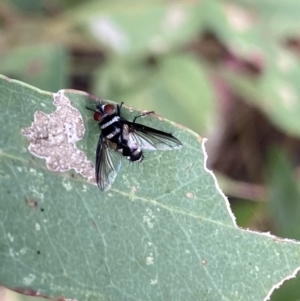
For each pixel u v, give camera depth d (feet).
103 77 0.52
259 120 0.60
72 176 0.29
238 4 0.56
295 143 0.63
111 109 0.30
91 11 0.51
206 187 0.30
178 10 0.53
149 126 0.30
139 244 0.29
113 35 0.51
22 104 0.29
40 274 0.28
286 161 0.53
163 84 0.52
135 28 0.52
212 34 0.57
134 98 0.51
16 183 0.29
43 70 0.48
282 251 0.29
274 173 0.53
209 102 0.52
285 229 0.51
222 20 0.54
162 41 0.52
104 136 0.30
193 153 0.30
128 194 0.29
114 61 0.52
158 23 0.52
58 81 0.48
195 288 0.29
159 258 0.29
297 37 0.58
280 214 0.51
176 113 0.52
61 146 0.29
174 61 0.53
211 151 0.55
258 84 0.55
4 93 0.29
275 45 0.56
